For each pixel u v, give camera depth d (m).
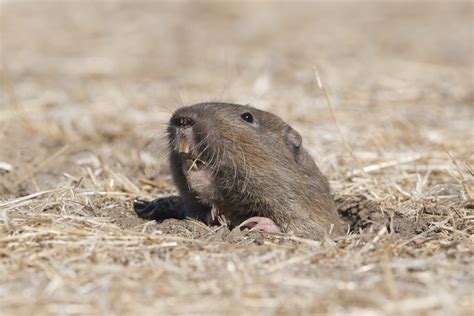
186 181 17.64
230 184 17.14
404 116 28.92
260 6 56.75
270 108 29.88
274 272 13.60
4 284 12.97
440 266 13.85
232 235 16.09
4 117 28.16
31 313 11.88
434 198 19.23
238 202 17.52
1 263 13.88
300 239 15.77
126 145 25.75
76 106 30.53
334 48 42.91
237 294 12.52
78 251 14.47
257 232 16.45
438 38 46.97
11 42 43.28
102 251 14.54
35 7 52.94
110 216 17.86
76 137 26.67
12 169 22.30
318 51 41.91
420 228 17.30
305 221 17.77
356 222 19.34
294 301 12.28
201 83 34.62
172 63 39.25
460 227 17.27
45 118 28.53
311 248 15.05
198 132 16.66
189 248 14.95
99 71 37.41
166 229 16.55
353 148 24.80
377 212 19.02
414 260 14.20
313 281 13.06
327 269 13.78
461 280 13.24
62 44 43.19
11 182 21.42
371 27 50.38
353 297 12.38
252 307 12.09
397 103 31.05
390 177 21.50
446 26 51.00
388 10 56.69
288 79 35.34
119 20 49.81
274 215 17.59
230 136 16.88
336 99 31.34
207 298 12.41
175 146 16.67
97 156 23.89
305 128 27.22
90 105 30.75
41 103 30.69
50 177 21.91
